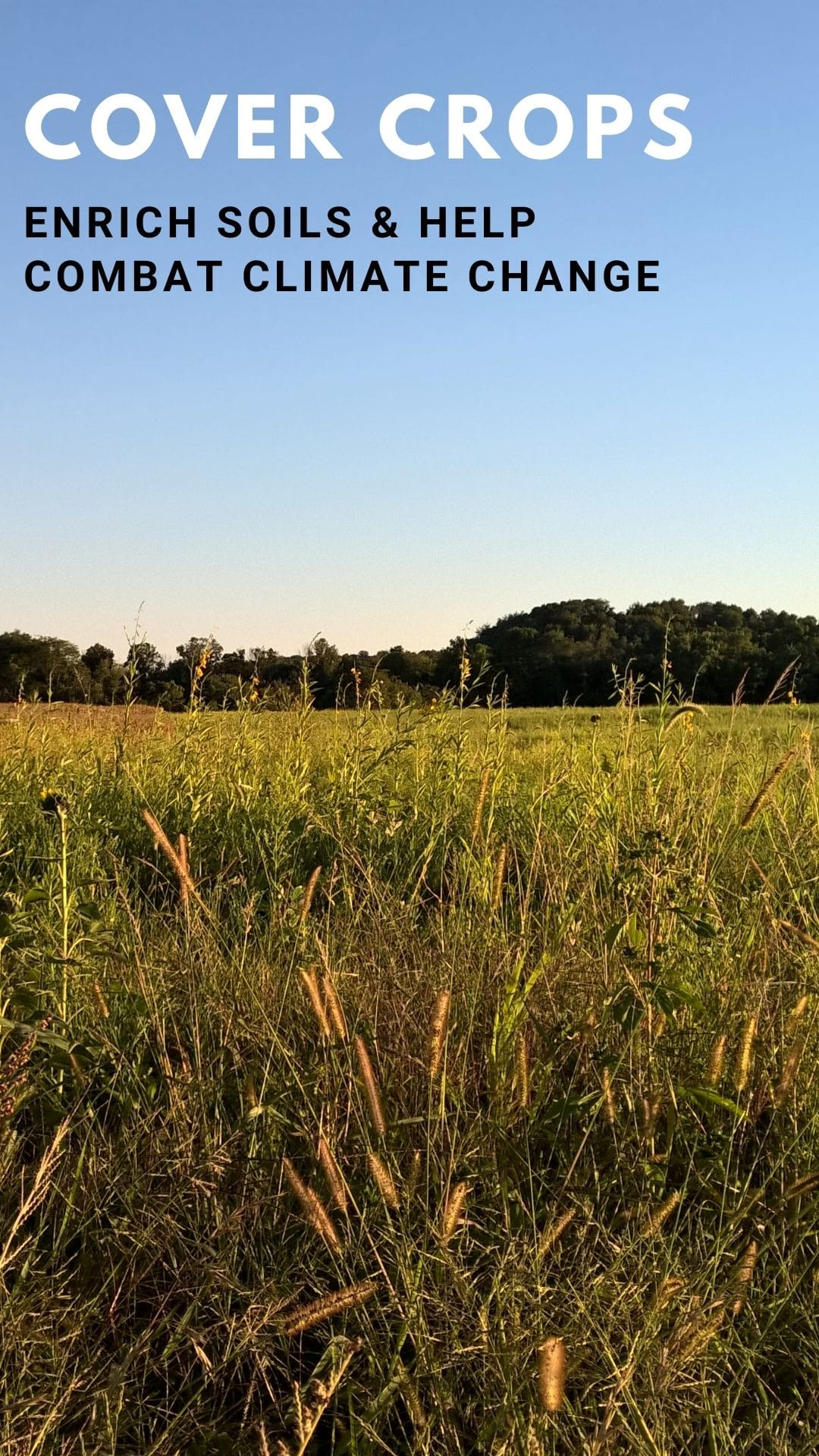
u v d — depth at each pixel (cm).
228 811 739
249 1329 253
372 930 452
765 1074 340
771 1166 315
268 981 395
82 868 557
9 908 495
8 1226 283
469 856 515
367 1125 317
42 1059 336
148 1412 256
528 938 423
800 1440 245
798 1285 274
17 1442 225
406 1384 238
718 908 456
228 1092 355
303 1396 242
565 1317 258
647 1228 279
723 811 614
